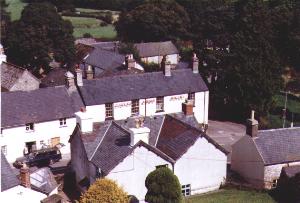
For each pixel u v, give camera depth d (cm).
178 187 3819
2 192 3738
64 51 8888
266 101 7244
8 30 8938
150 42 11269
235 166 5197
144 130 4150
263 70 7188
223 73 7394
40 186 4150
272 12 9844
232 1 12156
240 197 4400
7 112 5616
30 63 8906
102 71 8138
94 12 15588
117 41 11456
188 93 6656
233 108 7512
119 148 4234
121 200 3697
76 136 4672
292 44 9706
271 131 4962
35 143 5797
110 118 6200
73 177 4791
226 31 8212
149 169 4209
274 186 4816
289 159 4825
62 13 15362
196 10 12256
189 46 11444
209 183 4531
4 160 3919
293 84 9094
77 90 6159
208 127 6988
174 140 4506
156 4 11650
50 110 5856
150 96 6378
